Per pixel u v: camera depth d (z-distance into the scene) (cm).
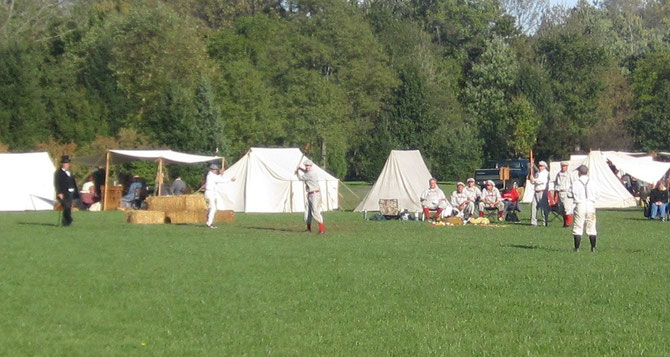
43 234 2553
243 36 7444
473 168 7938
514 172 6594
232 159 6134
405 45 8656
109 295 1430
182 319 1238
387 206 3428
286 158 4112
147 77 5856
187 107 5503
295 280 1598
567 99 8000
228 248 2164
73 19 6831
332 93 6812
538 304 1361
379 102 7638
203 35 7488
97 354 1030
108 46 5969
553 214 3425
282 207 3978
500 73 8381
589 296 1434
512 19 9850
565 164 3050
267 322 1219
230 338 1118
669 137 7494
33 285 1530
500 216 3306
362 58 7438
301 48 7144
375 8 9038
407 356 1027
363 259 1933
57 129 5353
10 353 1034
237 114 6197
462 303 1370
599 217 3625
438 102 8119
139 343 1088
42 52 6425
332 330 1169
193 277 1633
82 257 1948
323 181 4188
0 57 5278
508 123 7925
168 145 5409
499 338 1123
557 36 8756
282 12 8894
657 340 1111
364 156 7731
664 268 1780
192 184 5225
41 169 4162
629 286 1534
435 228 2925
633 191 4912
